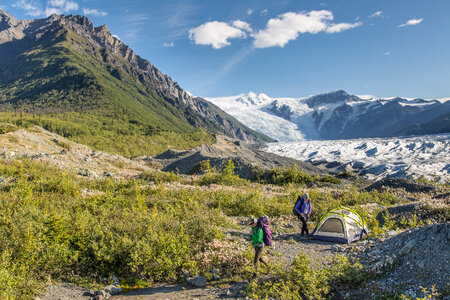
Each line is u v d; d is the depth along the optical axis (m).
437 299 5.22
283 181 34.22
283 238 11.77
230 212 15.87
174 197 17.78
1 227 8.25
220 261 8.84
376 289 6.03
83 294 6.88
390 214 14.85
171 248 8.58
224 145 164.62
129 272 8.16
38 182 17.86
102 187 21.47
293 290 6.60
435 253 6.32
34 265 7.34
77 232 8.93
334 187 29.86
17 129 47.94
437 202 15.96
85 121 174.12
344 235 10.93
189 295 7.00
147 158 84.88
